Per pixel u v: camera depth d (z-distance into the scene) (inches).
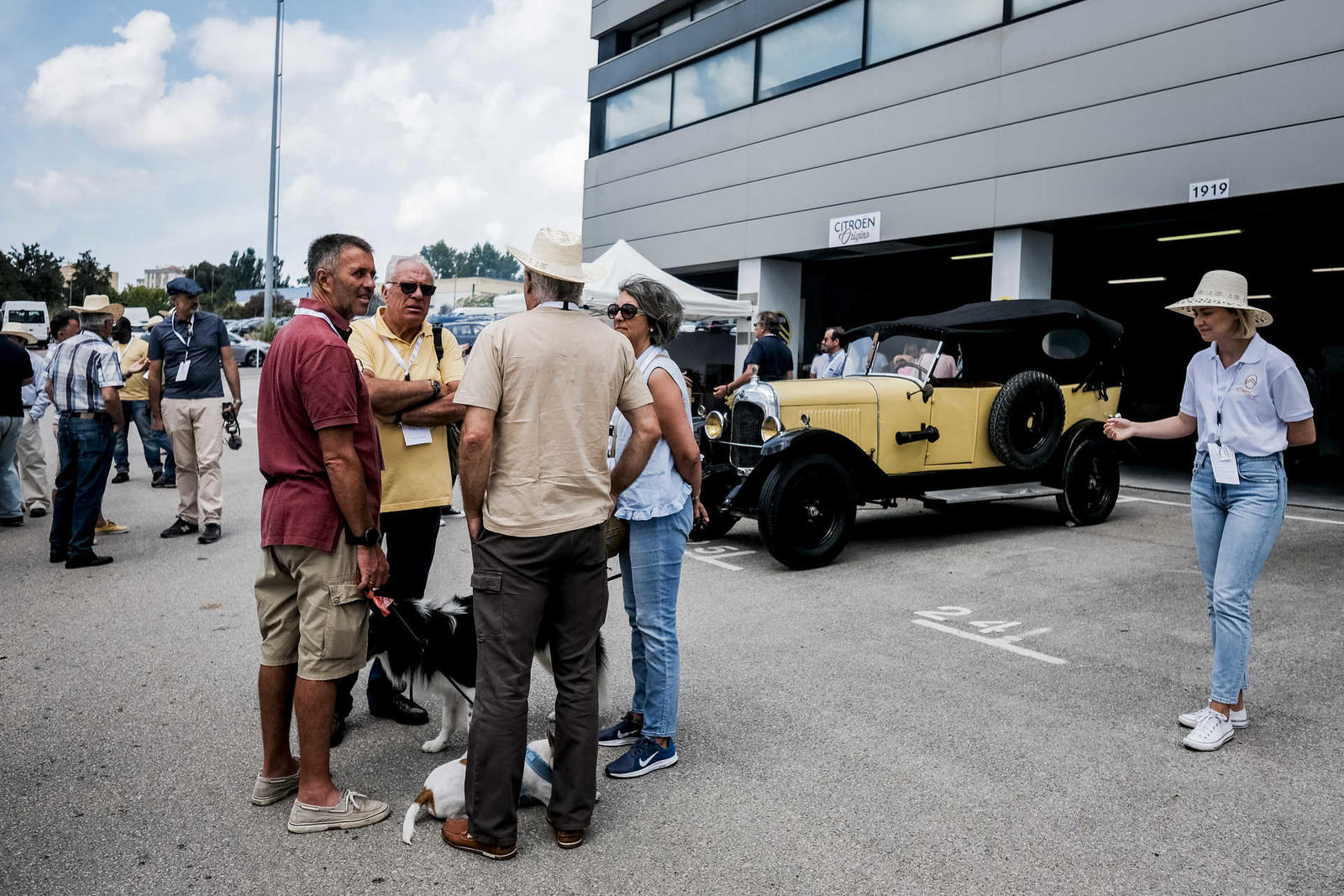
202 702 154.2
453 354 152.6
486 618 107.1
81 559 246.8
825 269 685.3
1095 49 426.6
